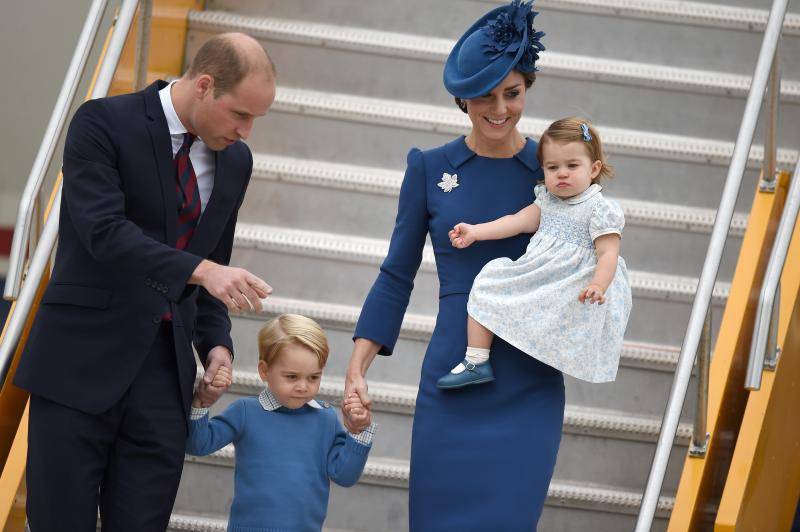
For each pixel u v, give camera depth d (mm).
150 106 9883
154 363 10102
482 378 10125
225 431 10969
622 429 14344
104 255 9398
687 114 16625
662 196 16172
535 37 10070
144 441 10039
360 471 11039
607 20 17141
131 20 13031
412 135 16359
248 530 10836
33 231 12586
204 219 10164
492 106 10078
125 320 9805
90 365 9773
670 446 10820
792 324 13242
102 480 10250
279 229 15922
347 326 14938
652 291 15102
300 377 10938
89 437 9812
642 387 14852
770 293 11234
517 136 10672
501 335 10000
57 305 9898
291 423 11195
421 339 14930
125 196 9805
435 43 16875
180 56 16797
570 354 9969
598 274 9867
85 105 9773
